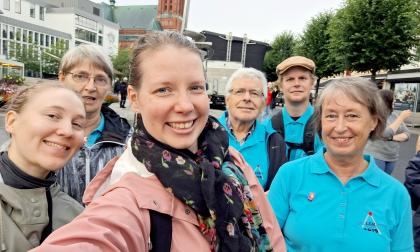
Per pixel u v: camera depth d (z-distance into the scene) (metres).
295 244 0.79
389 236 0.73
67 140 0.56
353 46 6.60
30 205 0.54
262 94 1.19
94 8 35.94
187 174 0.42
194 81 0.44
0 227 0.50
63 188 0.84
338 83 0.78
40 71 18.81
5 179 0.53
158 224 0.39
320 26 10.48
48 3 29.12
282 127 1.32
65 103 0.56
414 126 7.63
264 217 0.60
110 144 0.93
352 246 0.72
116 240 0.34
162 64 0.42
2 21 21.28
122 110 6.90
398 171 3.08
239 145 1.16
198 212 0.42
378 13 6.25
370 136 0.79
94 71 0.91
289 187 0.83
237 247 0.42
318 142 1.24
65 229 0.34
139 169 0.43
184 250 0.40
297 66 1.30
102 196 0.40
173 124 0.43
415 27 6.05
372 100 0.74
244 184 0.54
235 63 7.42
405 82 8.63
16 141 0.54
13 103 0.56
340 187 0.77
